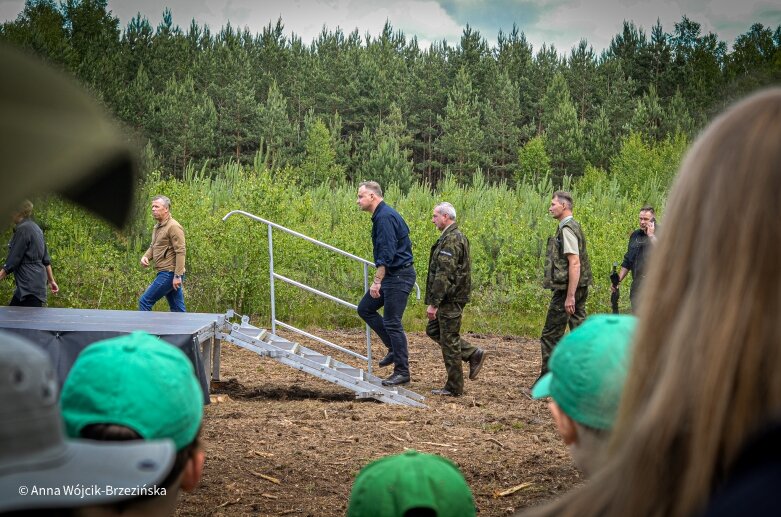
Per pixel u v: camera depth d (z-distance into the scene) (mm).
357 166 68375
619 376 1114
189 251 14953
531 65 88938
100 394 1192
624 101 74375
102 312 8305
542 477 5148
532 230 18641
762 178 587
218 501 4492
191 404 1271
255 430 6309
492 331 14594
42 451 705
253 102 66000
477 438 6348
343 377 8023
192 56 80125
